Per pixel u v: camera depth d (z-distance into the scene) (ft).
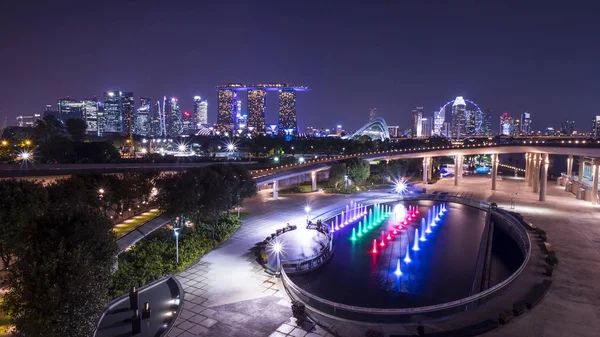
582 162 359.66
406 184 441.27
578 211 274.57
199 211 180.24
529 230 209.77
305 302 123.03
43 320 77.82
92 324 86.02
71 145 431.84
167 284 134.82
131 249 156.87
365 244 208.95
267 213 259.60
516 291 128.88
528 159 432.25
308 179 433.48
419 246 206.69
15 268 81.92
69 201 126.72
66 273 80.18
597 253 172.04
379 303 136.05
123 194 178.29
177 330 104.27
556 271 148.25
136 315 104.17
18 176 266.98
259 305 119.85
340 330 105.19
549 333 101.30
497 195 360.89
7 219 106.52
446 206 320.50
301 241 196.75
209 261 159.43
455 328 104.22
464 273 167.53
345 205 296.30
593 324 106.32
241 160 570.87
